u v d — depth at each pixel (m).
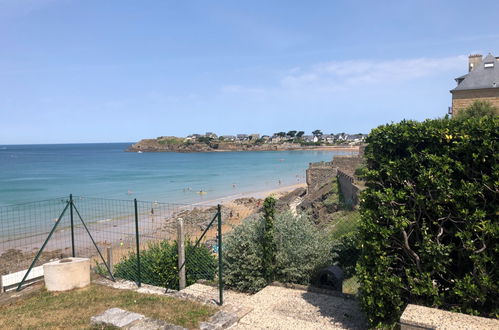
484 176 5.17
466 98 36.16
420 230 5.71
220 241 7.34
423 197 5.58
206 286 8.73
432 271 5.65
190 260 9.44
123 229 25.50
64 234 23.30
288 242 8.73
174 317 6.50
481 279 5.20
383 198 5.87
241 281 8.49
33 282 8.97
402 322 5.09
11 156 178.12
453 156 5.55
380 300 5.88
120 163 129.50
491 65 36.22
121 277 9.84
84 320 6.43
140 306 7.07
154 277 9.48
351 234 10.00
